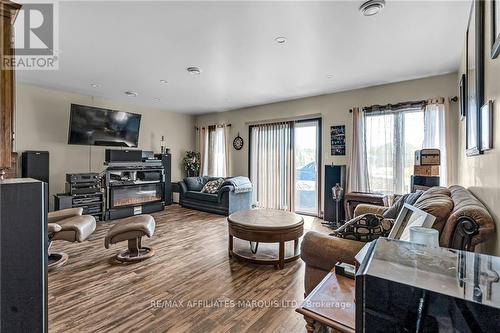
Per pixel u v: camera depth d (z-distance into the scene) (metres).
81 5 2.06
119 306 2.00
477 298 0.53
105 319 1.83
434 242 1.05
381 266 0.68
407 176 3.98
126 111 5.73
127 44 2.77
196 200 5.69
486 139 1.42
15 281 1.10
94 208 4.68
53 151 4.73
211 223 4.57
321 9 2.11
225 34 2.54
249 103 5.71
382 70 3.55
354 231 1.77
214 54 3.03
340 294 1.17
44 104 4.60
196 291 2.24
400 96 4.06
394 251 0.79
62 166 4.85
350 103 4.58
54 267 2.67
